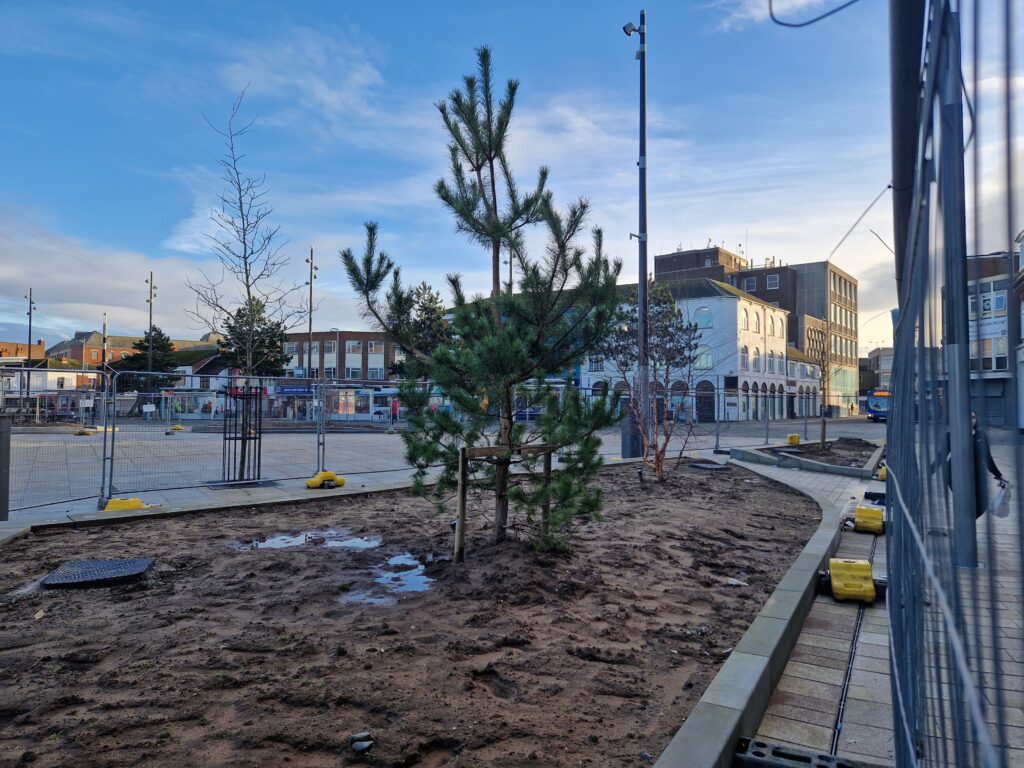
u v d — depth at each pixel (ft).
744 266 261.65
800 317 233.96
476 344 18.66
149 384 48.32
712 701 10.93
